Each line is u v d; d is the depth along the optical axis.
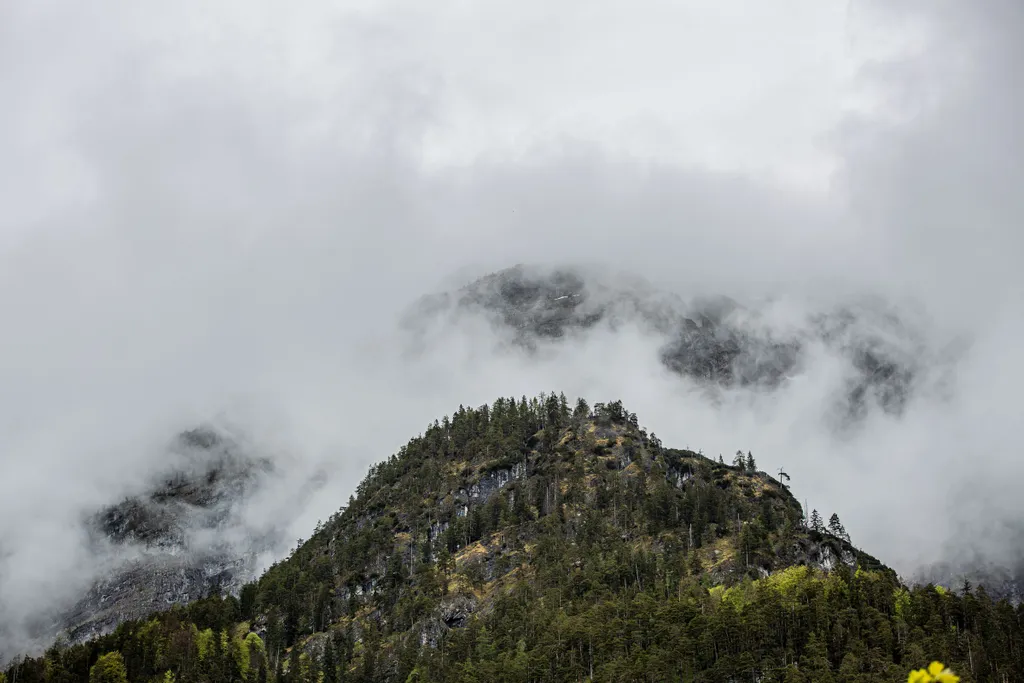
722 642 184.50
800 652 180.75
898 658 179.50
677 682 175.50
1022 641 190.62
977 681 171.75
